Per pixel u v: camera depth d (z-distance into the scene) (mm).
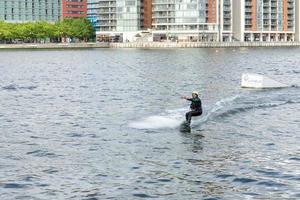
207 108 77062
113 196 40594
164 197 40344
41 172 46438
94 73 159000
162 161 49469
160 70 167375
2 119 73875
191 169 46906
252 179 44125
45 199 40188
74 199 40125
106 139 59000
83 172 46312
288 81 130125
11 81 133625
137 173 45906
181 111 76312
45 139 59844
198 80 130125
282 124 66875
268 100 87562
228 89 108062
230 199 39844
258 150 53344
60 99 96312
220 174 45406
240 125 65750
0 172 46406
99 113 78062
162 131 62344
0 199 40125
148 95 99625
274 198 40000
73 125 68500
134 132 62250
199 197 40281
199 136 59594
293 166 47625
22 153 53062
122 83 125375
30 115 77500
